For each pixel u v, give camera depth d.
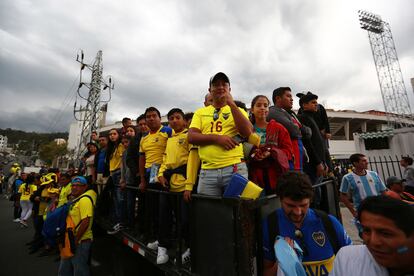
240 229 1.49
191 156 2.38
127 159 4.12
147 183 3.59
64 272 3.62
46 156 50.56
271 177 2.23
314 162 3.08
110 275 4.19
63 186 5.38
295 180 1.54
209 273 1.79
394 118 22.11
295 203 1.51
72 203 3.71
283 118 2.80
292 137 2.73
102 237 5.46
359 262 1.13
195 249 1.99
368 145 12.05
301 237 1.57
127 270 4.08
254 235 1.60
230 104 2.19
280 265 1.31
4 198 18.55
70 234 3.48
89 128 17.52
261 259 1.61
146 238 3.32
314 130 3.29
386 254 0.98
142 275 3.94
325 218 1.68
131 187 3.90
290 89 3.24
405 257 0.96
